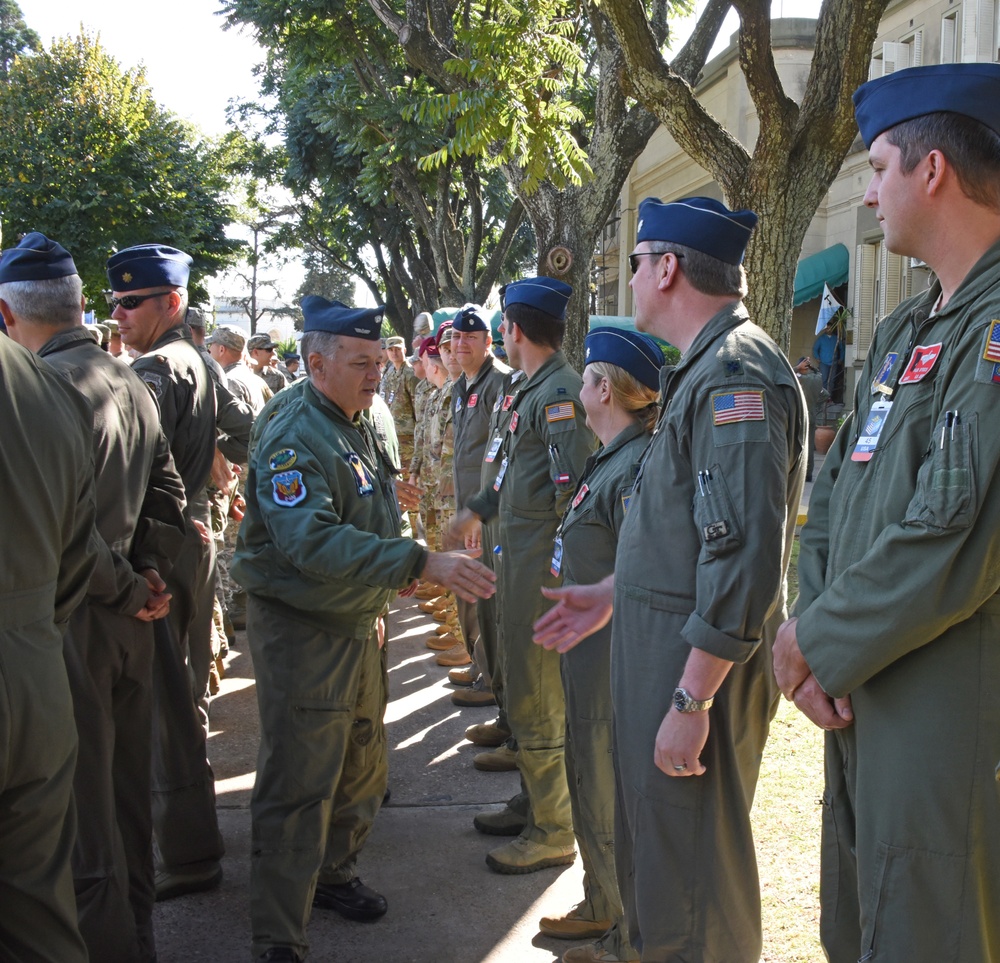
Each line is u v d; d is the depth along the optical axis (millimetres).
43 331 2781
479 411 5285
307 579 2822
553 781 3480
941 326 1792
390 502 3162
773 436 2080
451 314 6895
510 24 6074
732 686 2229
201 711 4023
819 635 1810
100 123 21062
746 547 2043
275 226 28031
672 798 2234
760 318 6641
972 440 1637
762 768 4031
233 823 3914
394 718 5066
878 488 1842
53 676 1939
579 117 6344
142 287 3664
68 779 2010
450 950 3037
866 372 2062
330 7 12758
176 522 3023
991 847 1698
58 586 2143
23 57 21797
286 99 21078
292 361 16484
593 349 2908
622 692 2318
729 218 2297
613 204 9234
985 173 1745
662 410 2336
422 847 3703
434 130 13852
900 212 1821
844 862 2037
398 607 7480
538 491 3443
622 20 6289
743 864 2273
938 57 15477
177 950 3037
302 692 2846
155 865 3447
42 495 1920
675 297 2334
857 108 1929
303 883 2848
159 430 2982
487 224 21000
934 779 1711
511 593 3480
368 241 24078
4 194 20469
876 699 1797
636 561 2291
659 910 2264
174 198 21781
